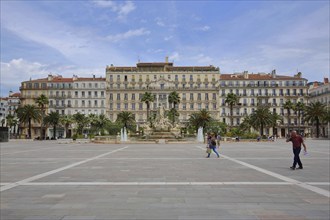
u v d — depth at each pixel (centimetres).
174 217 813
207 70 12850
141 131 8869
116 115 12731
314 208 902
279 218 806
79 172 1648
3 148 4325
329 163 2111
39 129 12688
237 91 12688
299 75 12875
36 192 1125
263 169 1775
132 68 13062
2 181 1359
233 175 1532
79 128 11469
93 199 1012
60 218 810
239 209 889
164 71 12875
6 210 887
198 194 1084
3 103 15588
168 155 2888
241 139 7144
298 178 1432
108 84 12838
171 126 7462
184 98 12769
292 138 1795
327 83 11600
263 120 8631
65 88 12900
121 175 1534
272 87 12556
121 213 851
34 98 12569
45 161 2291
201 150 3716
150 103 12700
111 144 5722
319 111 9506
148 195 1070
